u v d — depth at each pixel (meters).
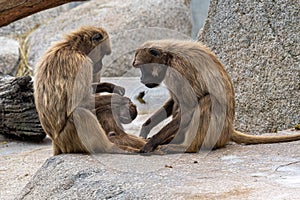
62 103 9.92
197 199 7.25
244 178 8.13
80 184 8.55
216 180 8.07
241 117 13.34
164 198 7.41
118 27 25.42
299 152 9.77
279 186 7.61
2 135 15.99
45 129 10.36
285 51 12.72
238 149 10.23
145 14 25.89
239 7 13.48
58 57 10.11
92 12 26.64
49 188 8.96
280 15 12.85
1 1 13.35
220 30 13.86
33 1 13.51
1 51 24.89
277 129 12.78
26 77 14.96
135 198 7.61
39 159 12.91
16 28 27.41
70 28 26.11
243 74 13.30
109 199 7.88
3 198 10.13
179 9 26.30
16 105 15.03
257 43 13.12
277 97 12.79
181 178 8.24
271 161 9.16
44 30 26.34
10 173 11.77
